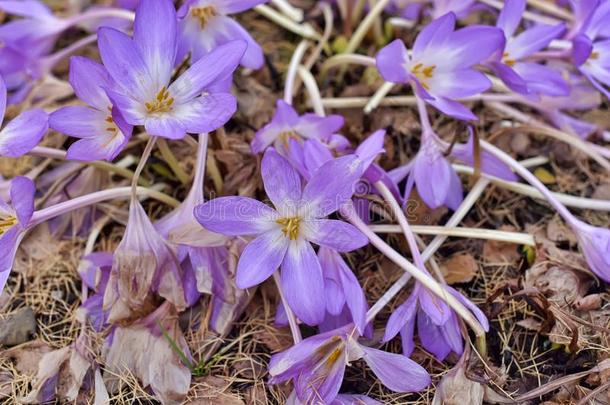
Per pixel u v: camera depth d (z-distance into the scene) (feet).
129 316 1.91
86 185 2.11
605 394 1.89
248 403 1.90
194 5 1.96
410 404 1.90
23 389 1.93
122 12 2.28
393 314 1.86
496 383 1.90
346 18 2.35
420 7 2.34
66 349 1.95
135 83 1.83
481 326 1.87
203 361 1.93
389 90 2.26
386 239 2.09
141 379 1.91
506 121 2.28
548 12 2.44
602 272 1.98
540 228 2.12
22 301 2.05
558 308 1.92
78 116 1.85
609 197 2.17
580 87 2.22
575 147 2.23
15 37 2.24
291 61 2.25
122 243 1.88
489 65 2.02
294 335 1.88
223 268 1.91
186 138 2.02
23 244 2.11
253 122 2.27
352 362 1.94
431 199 2.01
